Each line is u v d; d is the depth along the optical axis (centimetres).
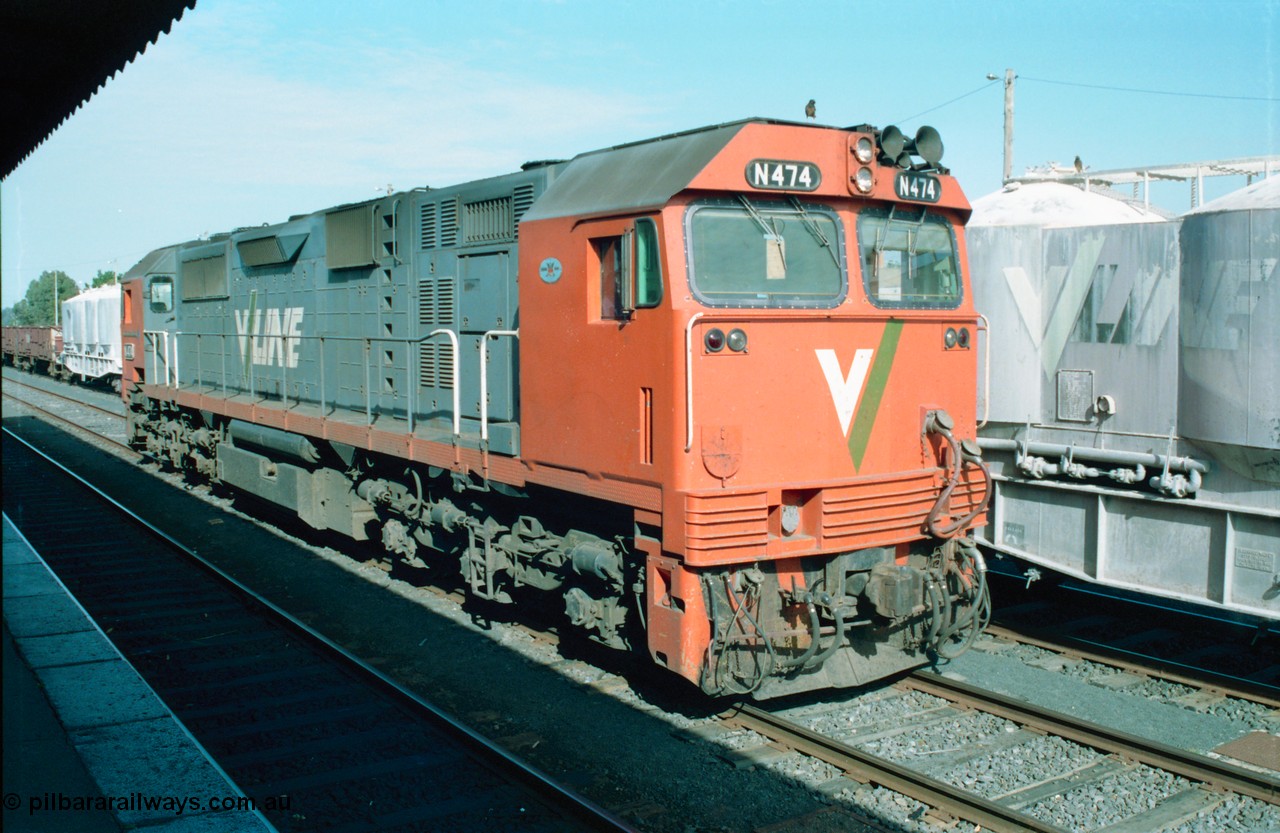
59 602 969
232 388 1592
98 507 1567
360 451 1148
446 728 691
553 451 776
